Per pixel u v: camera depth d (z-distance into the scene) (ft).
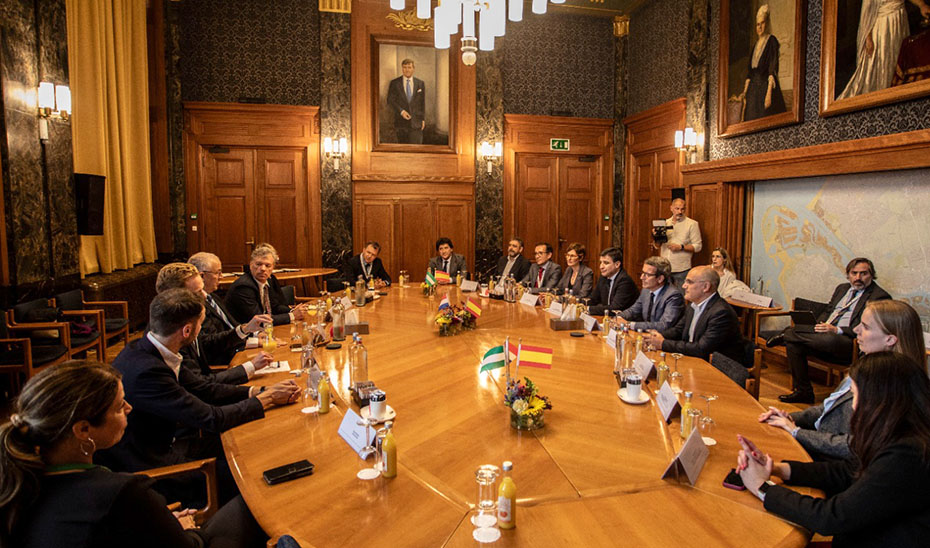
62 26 17.29
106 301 18.74
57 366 4.47
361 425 6.40
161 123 25.49
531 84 28.96
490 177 28.50
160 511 4.47
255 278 14.30
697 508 5.20
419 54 27.35
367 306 16.02
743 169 19.51
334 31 26.43
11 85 14.94
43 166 16.46
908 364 5.09
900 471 4.75
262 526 4.96
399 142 27.50
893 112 14.67
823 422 7.58
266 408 7.73
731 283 19.25
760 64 19.30
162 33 25.22
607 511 5.13
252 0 26.32
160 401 7.00
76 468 4.33
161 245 25.95
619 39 29.17
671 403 7.21
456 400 8.11
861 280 14.08
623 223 29.76
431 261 22.52
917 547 4.77
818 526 4.85
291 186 27.20
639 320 14.93
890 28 14.38
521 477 5.77
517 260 21.77
